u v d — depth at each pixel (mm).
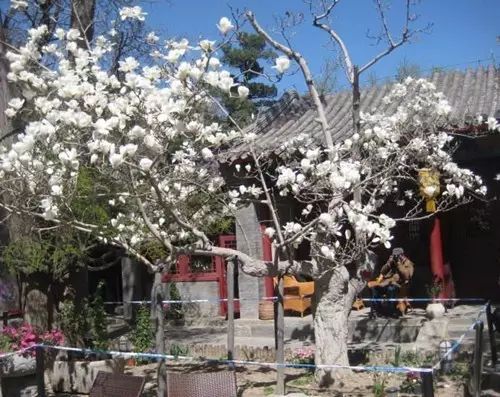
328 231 6586
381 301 11047
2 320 10094
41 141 5746
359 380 7656
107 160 5902
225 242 13797
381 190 7566
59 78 6051
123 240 7027
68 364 8188
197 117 6105
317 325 7629
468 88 13266
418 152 7520
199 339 12039
